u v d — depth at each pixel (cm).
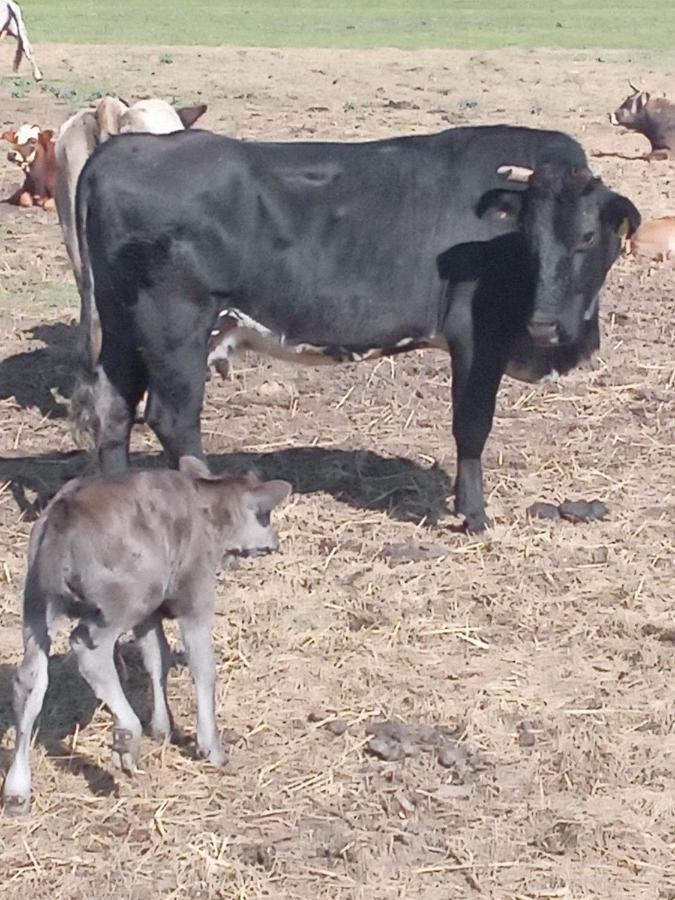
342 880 688
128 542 695
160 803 719
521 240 874
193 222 858
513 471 965
